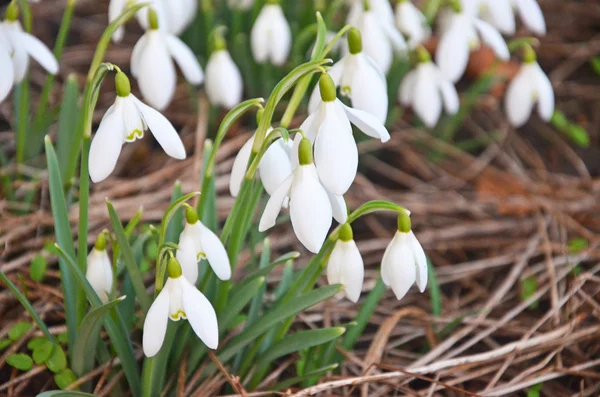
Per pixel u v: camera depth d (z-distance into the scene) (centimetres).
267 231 63
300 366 54
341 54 64
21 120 59
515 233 65
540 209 67
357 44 48
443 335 58
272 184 47
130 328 52
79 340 50
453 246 64
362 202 66
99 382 52
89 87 47
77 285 50
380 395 54
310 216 45
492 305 59
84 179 49
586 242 64
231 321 52
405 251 47
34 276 56
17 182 61
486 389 54
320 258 49
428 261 58
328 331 50
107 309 48
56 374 52
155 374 50
